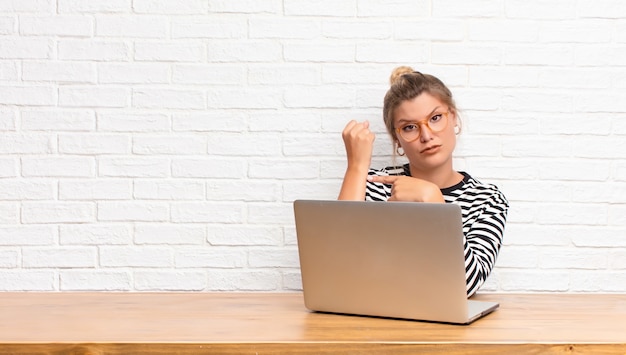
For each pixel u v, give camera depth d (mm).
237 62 2307
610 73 2291
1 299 1915
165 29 2301
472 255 1808
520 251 2303
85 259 2311
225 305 1820
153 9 2299
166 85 2309
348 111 2301
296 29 2297
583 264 2305
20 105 2297
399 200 1767
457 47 2291
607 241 2303
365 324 1545
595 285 2303
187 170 2314
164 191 2314
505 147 2299
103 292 2115
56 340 1376
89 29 2297
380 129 2301
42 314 1677
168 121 2309
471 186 2133
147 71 2305
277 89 2307
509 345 1361
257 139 2312
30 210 2303
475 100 2299
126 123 2307
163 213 2314
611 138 2293
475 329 1497
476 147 2301
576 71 2291
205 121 2312
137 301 1883
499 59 2291
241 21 2301
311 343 1362
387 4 2289
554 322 1604
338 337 1409
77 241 2309
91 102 2305
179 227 2320
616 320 1645
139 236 2314
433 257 1506
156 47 2303
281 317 1635
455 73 2293
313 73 2301
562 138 2299
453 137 2066
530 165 2299
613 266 2305
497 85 2295
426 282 1529
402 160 2309
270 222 2322
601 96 2293
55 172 2307
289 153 2312
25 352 1355
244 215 2320
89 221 2312
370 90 2299
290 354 1361
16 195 2301
